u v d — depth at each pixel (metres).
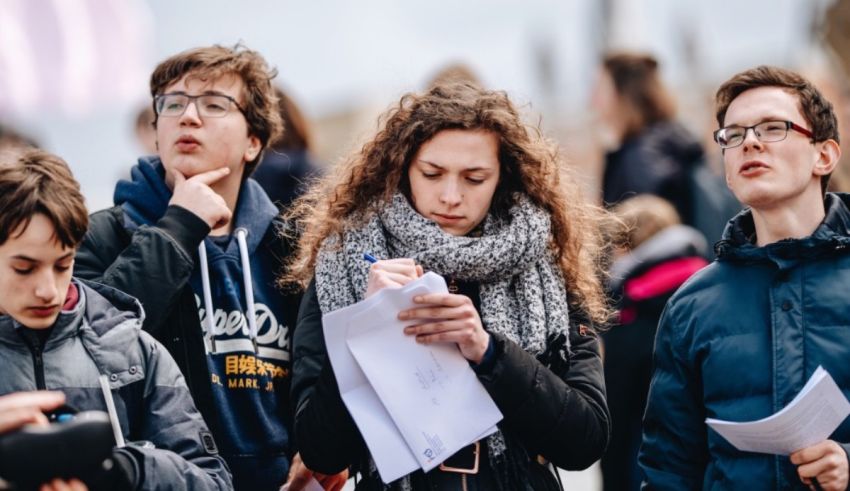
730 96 5.59
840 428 5.21
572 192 5.91
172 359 5.34
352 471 5.62
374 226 5.59
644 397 8.65
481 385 5.22
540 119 5.94
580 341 5.64
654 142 10.16
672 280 8.58
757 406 5.32
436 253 5.40
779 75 5.52
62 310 5.04
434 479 5.29
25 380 4.92
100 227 6.14
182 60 6.29
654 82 10.30
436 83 5.74
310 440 5.28
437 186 5.47
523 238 5.48
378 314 5.16
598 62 10.84
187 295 5.95
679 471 5.60
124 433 5.09
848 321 5.27
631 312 8.60
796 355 5.28
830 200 5.56
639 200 9.12
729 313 5.46
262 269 6.27
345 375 5.19
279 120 6.62
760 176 5.40
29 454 4.25
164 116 6.27
